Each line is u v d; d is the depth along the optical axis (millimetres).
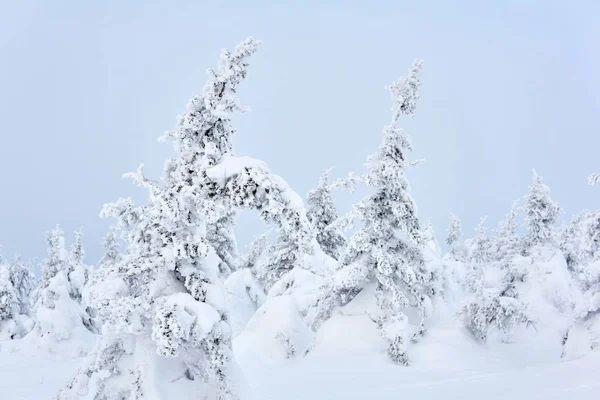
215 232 35125
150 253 10656
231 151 11773
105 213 10602
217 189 10883
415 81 23781
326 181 35312
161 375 10375
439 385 14594
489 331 31297
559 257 39625
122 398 10461
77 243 39125
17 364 30375
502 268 41719
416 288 24719
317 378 19672
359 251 24656
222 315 10617
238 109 11539
